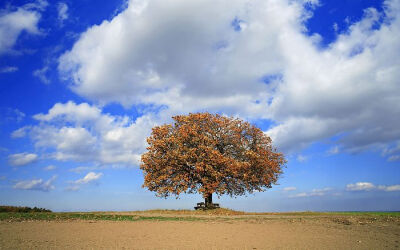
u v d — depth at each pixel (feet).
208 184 96.89
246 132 109.29
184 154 98.22
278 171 108.68
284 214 84.33
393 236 44.24
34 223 56.18
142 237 42.27
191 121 105.50
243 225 55.36
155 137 103.76
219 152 102.01
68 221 60.64
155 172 100.68
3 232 44.86
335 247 36.55
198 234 45.06
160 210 91.76
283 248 35.86
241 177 101.71
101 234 44.52
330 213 83.87
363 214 76.89
